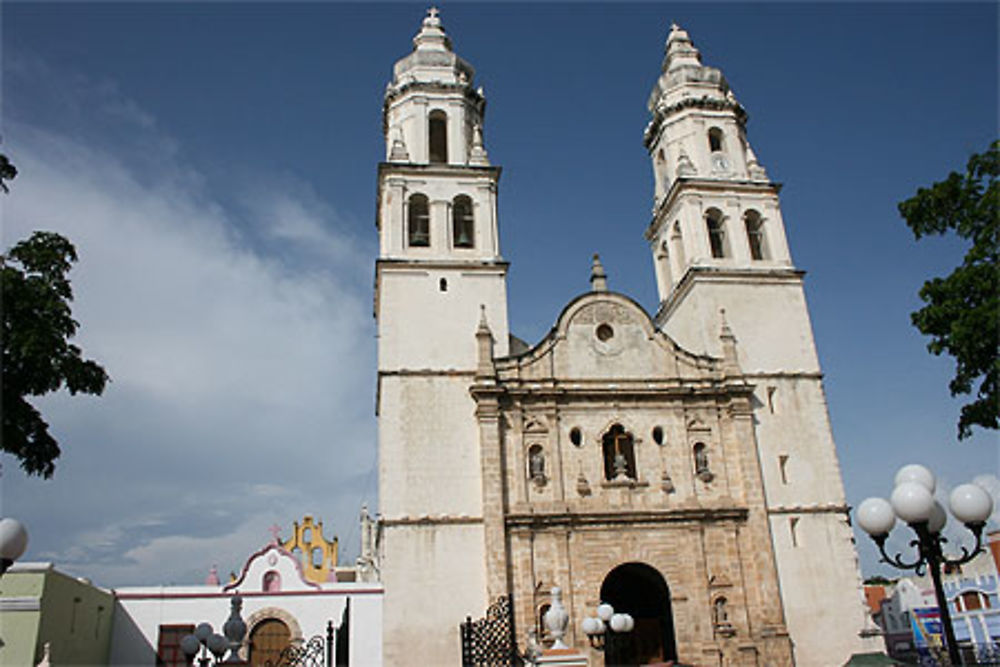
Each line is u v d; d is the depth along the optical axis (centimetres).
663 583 3947
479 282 4431
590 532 3919
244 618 3888
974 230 2675
